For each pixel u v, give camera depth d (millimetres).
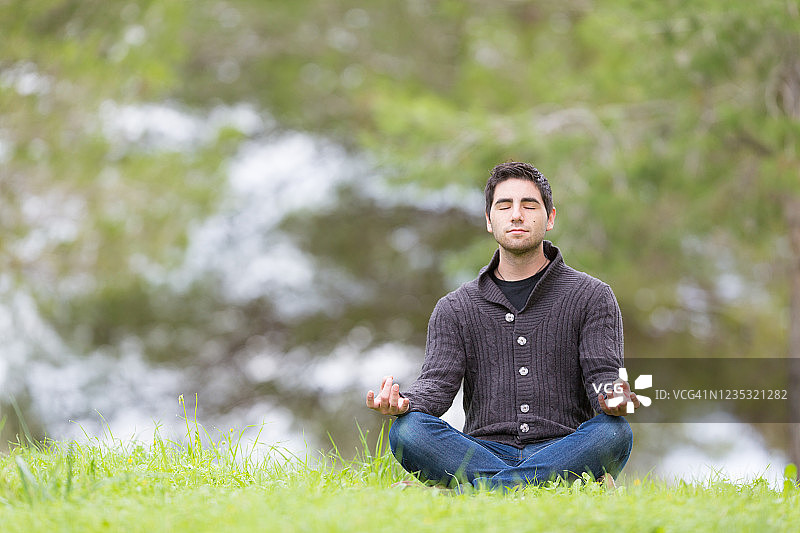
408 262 17531
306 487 4027
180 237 13344
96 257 12703
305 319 18344
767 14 9477
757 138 10758
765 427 16969
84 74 11773
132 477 4117
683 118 10680
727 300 16516
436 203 17234
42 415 14523
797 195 10453
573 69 14781
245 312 18156
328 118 17516
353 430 18031
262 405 18516
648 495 3914
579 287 4637
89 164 12438
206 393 18109
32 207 12289
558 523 3281
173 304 16797
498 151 11570
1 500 3723
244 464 4836
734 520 3393
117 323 15781
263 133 18016
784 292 14836
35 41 11477
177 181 13680
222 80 17375
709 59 9930
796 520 3535
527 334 4617
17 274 12500
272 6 16969
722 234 13375
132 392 16594
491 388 4629
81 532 3232
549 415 4566
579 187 11109
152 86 12453
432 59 17016
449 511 3467
